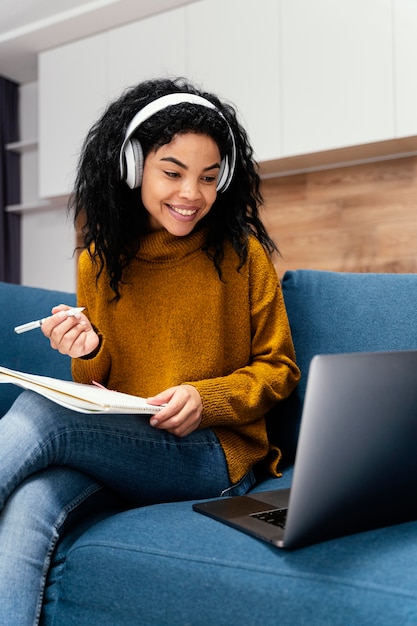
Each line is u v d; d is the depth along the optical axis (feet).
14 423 3.14
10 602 2.82
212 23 11.75
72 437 3.16
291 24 10.91
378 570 2.27
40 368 4.88
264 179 12.45
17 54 14.33
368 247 11.35
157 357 3.94
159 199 3.76
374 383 2.35
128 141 3.77
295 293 4.52
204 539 2.71
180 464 3.52
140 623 2.68
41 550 2.98
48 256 15.38
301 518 2.36
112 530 2.93
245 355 4.10
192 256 4.05
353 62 10.33
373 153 10.93
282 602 2.34
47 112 13.93
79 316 3.68
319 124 10.66
